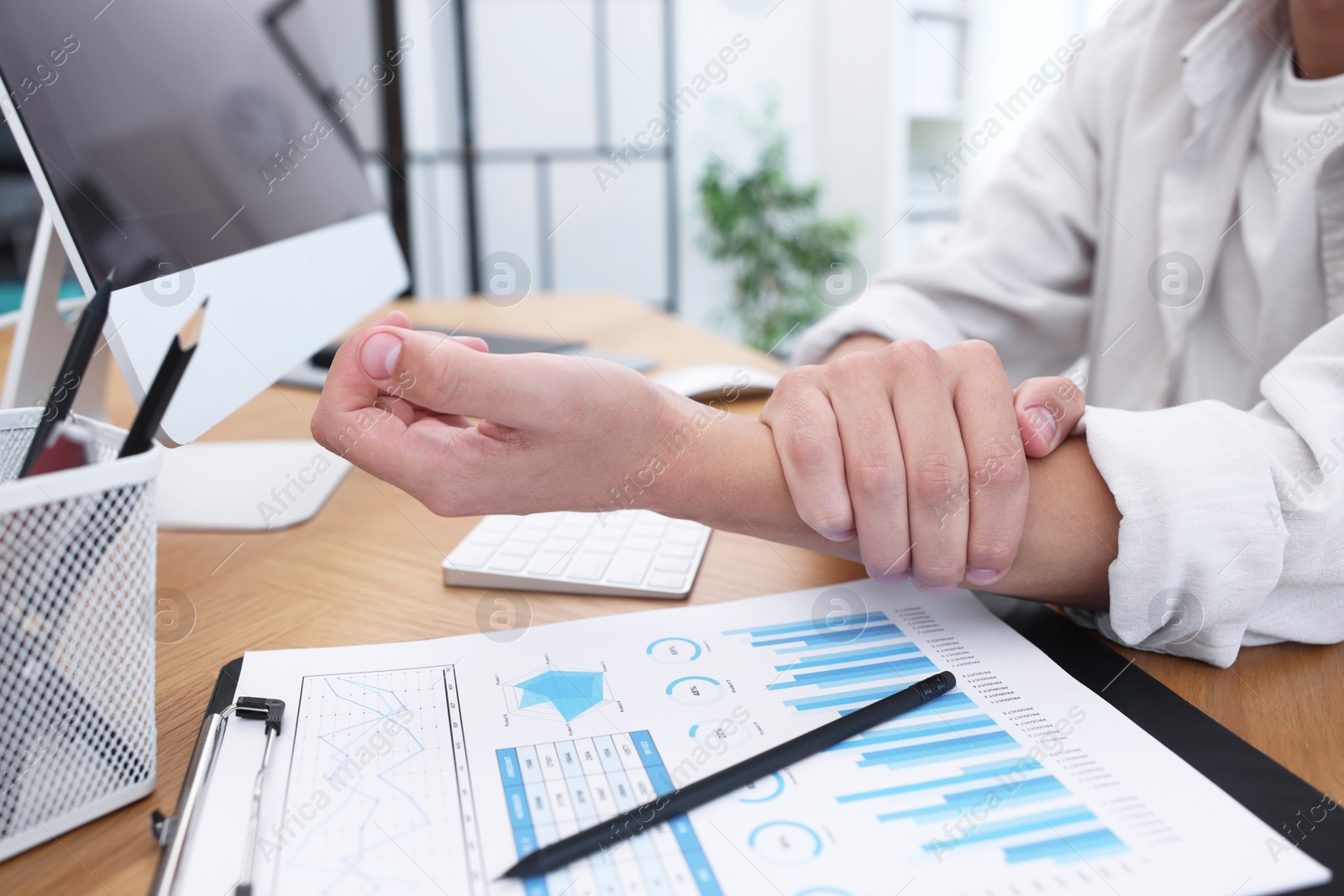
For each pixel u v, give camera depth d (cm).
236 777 27
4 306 86
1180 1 64
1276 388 38
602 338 99
